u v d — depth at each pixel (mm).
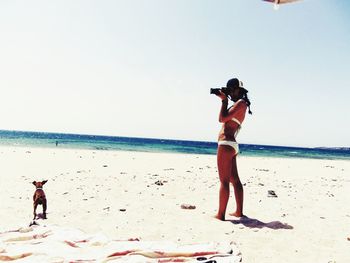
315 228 6531
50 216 6672
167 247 4844
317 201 9586
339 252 5156
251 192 10625
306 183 14172
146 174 14320
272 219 7188
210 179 13766
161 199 8797
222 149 6887
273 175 17266
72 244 4812
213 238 5625
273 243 5477
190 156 32125
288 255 4949
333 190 12211
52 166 15945
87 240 5031
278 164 27484
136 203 8148
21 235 5047
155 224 6355
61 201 8094
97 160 20688
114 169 15898
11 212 6828
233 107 6934
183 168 18578
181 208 7809
